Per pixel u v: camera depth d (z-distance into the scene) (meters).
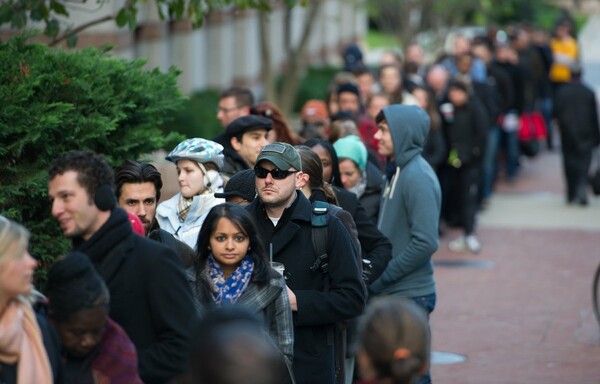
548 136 64.31
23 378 11.10
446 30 77.88
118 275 12.41
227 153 21.45
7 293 11.21
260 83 69.94
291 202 15.86
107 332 12.05
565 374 24.20
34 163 17.28
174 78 19.92
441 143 36.66
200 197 17.56
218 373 8.30
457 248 38.06
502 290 32.38
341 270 15.66
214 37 60.38
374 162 24.00
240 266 14.62
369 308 9.98
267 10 23.62
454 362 25.14
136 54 47.84
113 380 11.97
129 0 21.97
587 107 47.03
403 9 72.19
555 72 64.19
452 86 38.88
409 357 9.59
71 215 12.27
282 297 14.76
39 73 17.55
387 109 19.88
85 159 12.30
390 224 19.84
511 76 53.50
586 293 32.06
